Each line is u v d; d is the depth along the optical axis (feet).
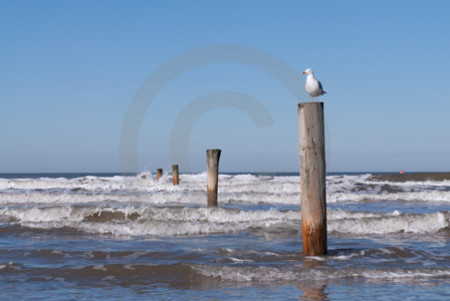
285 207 82.43
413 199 96.89
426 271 33.12
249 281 30.66
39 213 63.21
